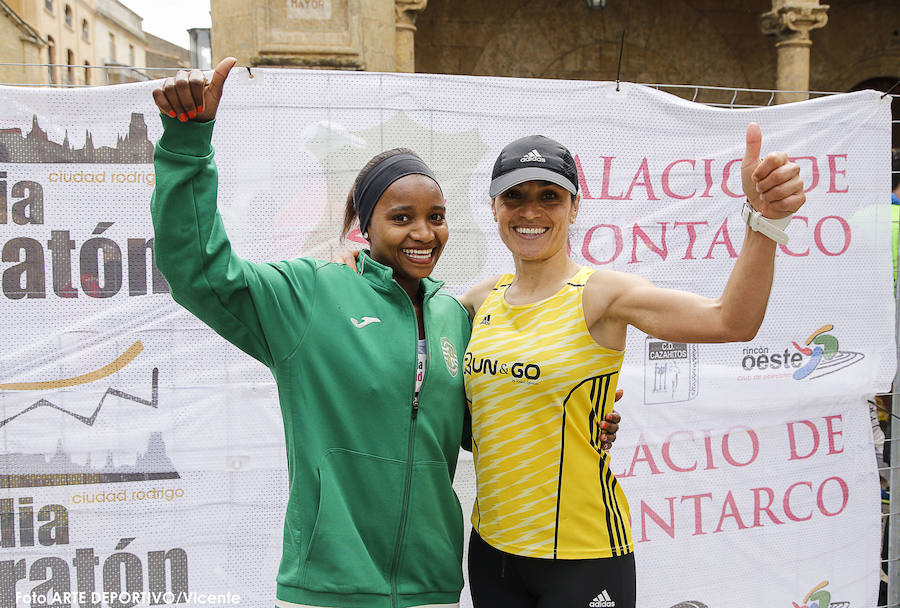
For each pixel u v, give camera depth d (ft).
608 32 30.48
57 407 7.89
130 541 8.07
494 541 5.91
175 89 4.61
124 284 7.96
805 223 9.39
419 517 5.56
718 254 9.21
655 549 9.13
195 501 8.17
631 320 5.47
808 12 24.00
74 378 7.91
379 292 5.74
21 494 7.86
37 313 7.82
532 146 5.82
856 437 9.71
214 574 8.21
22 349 7.80
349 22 18.86
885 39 33.09
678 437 9.16
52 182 7.77
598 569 5.67
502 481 5.81
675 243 9.08
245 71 8.07
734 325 4.87
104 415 7.98
